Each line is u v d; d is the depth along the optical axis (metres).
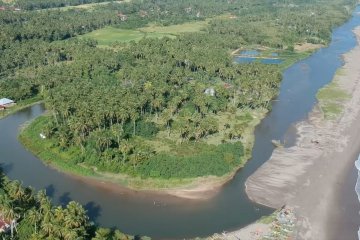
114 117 198.62
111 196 156.50
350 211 149.88
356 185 166.12
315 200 155.75
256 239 133.38
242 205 152.50
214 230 139.00
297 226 140.38
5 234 125.81
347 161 184.12
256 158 186.38
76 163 175.38
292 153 190.75
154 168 167.50
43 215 126.06
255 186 164.25
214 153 180.00
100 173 169.38
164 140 194.62
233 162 176.38
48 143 191.12
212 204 152.88
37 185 163.00
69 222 119.62
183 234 136.88
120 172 168.88
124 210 148.62
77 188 161.12
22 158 183.38
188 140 194.38
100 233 123.50
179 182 163.88
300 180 168.50
